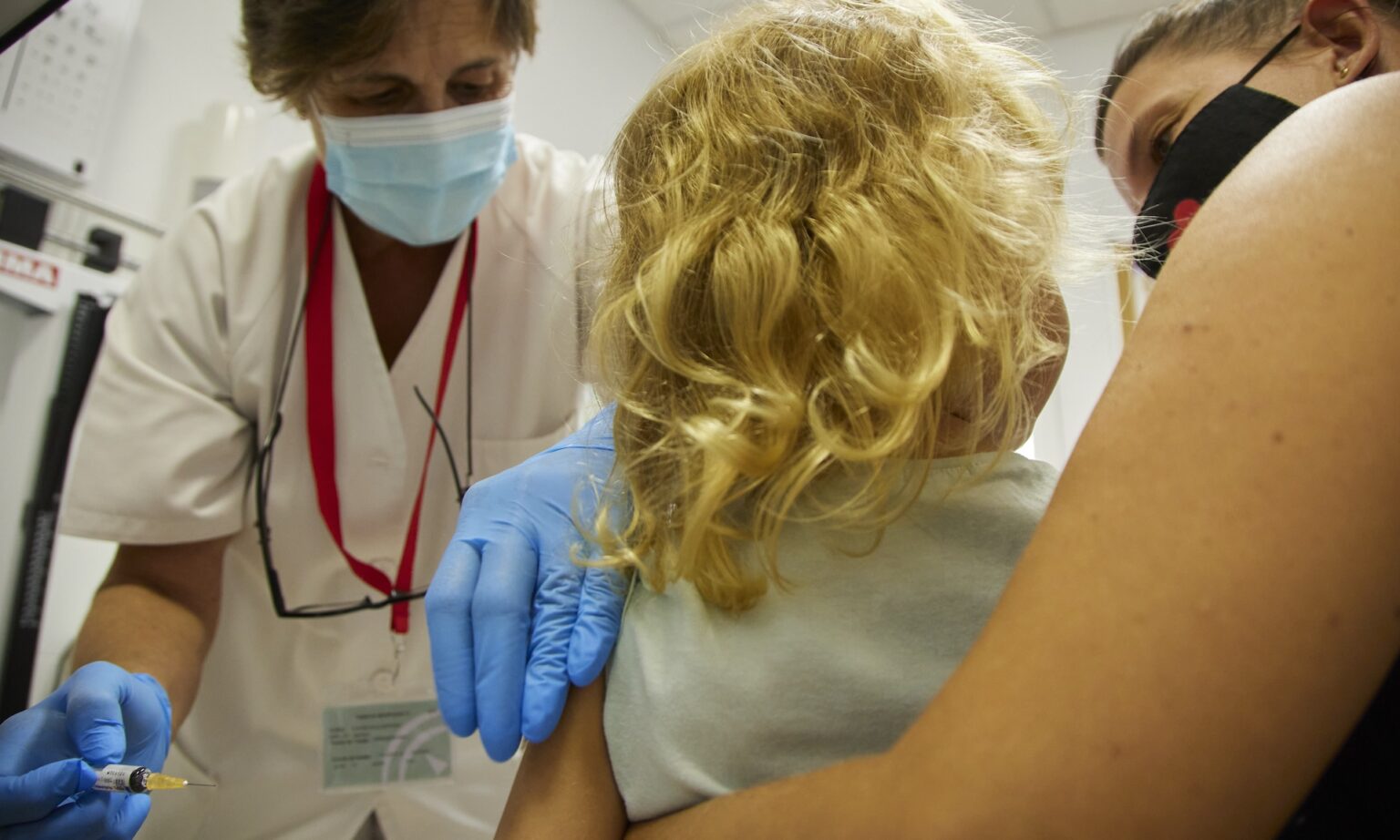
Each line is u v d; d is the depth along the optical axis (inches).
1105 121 41.5
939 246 23.1
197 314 56.6
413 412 60.4
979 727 15.5
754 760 22.1
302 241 60.1
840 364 22.6
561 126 102.3
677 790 22.5
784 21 28.4
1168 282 18.1
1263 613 14.1
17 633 58.3
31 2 32.9
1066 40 97.6
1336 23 32.0
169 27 71.7
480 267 62.6
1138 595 15.0
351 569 59.2
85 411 55.1
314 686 59.1
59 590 61.9
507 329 62.6
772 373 22.6
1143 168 39.4
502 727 26.3
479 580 29.0
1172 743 14.0
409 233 58.9
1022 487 24.3
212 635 56.6
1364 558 14.1
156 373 54.7
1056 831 14.3
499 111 55.5
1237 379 15.7
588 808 23.7
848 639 22.2
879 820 16.3
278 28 49.3
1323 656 13.9
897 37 27.2
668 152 27.3
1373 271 15.4
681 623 24.0
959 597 22.4
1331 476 14.4
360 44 48.5
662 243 25.9
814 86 26.4
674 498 24.7
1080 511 16.5
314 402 58.1
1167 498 15.4
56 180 63.4
